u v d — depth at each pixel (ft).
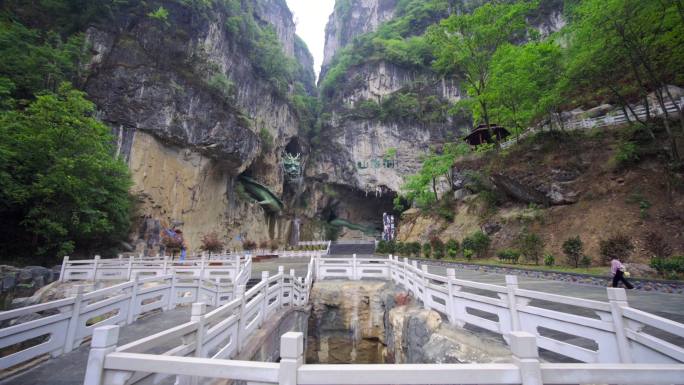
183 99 90.22
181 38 91.56
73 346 18.34
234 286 34.14
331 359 36.40
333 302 38.63
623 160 54.24
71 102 56.59
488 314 22.93
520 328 15.17
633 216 47.83
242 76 119.34
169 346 19.10
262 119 130.72
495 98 79.46
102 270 44.14
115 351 8.40
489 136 94.12
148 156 83.82
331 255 106.01
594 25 51.78
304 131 169.68
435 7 171.01
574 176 59.41
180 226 92.63
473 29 89.66
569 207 56.90
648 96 62.44
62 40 75.92
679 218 44.04
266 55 133.80
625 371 6.87
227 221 115.65
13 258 51.49
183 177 94.58
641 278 32.55
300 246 141.59
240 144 108.37
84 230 56.13
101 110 76.79
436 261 67.26
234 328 17.60
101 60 78.18
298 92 182.50
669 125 53.57
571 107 78.84
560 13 123.13
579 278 36.32
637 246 44.06
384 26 189.37
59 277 45.52
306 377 6.97
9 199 49.62
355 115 161.58
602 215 51.21
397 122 156.46
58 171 50.67
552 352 15.15
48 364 16.17
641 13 46.96
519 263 53.42
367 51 175.94
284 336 7.39
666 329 9.32
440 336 17.95
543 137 69.56
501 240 63.52
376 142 156.97
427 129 152.76
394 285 38.09
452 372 6.84
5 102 53.57
